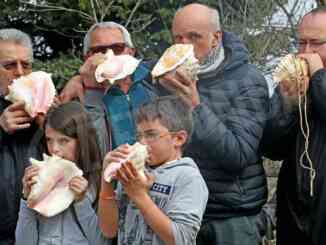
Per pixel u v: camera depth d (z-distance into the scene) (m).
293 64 3.26
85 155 3.01
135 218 2.73
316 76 3.23
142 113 2.73
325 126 3.28
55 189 2.90
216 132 3.19
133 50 3.73
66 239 2.90
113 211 2.74
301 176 3.28
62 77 7.54
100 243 2.92
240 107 3.35
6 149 3.26
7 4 8.30
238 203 3.32
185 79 3.21
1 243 3.24
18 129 3.23
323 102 3.18
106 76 3.35
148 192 2.69
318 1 5.54
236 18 8.02
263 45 7.64
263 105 3.42
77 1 8.05
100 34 3.57
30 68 3.46
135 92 3.41
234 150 3.22
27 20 8.43
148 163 2.74
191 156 3.29
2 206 3.21
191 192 2.65
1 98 3.42
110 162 2.62
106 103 3.38
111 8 7.66
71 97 3.48
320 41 3.30
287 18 7.69
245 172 3.36
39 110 3.22
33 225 2.93
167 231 2.55
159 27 8.23
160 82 3.24
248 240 3.33
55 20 8.26
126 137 3.30
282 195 3.47
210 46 3.42
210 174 3.30
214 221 3.34
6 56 3.37
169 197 2.67
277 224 3.52
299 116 3.36
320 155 3.25
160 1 8.07
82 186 2.90
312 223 3.24
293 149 3.40
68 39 8.53
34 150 3.26
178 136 2.75
